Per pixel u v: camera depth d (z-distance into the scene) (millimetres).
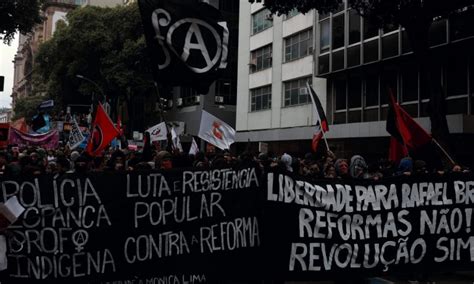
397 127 9688
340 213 6359
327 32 25047
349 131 23172
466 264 6871
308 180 6238
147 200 5637
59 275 5266
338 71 23969
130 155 11375
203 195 5859
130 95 43156
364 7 15188
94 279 5383
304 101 27938
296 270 6102
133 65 39531
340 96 25234
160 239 5660
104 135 12125
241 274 5934
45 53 44812
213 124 12648
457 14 16438
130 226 5551
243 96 34406
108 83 40781
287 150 29234
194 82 6824
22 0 21875
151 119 48938
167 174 5738
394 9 14453
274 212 6051
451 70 19453
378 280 7148
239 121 34781
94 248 5398
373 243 6469
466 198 6922
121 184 5551
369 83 23469
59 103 49938
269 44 31703
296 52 28766
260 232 6035
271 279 6000
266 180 6035
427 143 9422
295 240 6113
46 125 29422
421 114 20453
